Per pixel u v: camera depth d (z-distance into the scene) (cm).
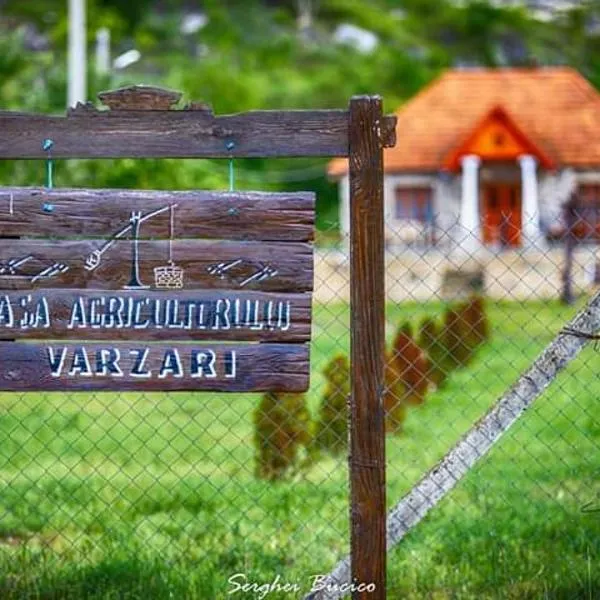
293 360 941
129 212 934
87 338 934
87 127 938
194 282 936
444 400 2111
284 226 938
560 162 5947
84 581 1101
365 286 936
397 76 9162
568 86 6306
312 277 939
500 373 2214
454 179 5962
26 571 1120
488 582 1122
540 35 10550
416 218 5984
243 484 1465
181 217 936
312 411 1711
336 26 10100
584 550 1180
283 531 1302
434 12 10512
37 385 934
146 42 8794
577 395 1895
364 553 943
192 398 2080
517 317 2459
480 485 1468
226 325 938
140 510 1370
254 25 9738
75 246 933
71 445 1678
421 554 1215
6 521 1341
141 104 939
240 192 938
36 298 931
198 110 940
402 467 1653
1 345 934
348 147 940
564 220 3216
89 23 8112
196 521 1323
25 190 930
